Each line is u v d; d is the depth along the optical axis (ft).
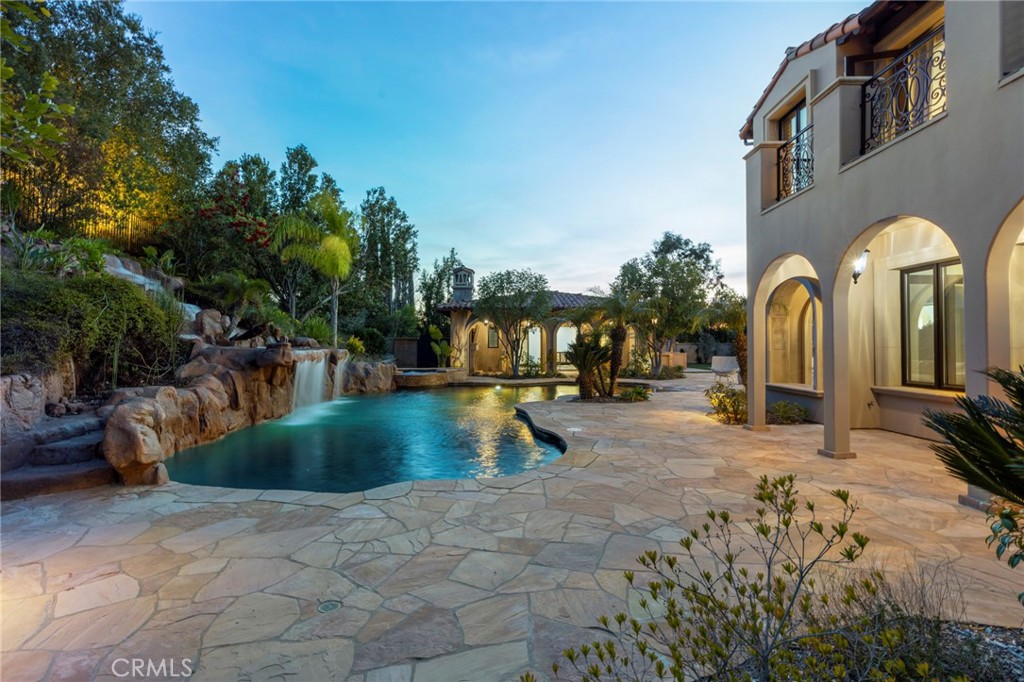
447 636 8.86
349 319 88.33
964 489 17.66
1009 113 14.53
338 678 7.70
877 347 30.45
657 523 14.53
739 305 58.59
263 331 50.78
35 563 12.08
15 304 24.47
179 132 63.21
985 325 15.28
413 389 65.87
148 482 19.01
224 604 10.05
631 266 90.74
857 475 19.67
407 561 12.04
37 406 21.90
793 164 28.22
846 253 21.70
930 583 10.00
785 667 5.96
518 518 15.03
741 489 17.95
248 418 35.94
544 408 41.70
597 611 9.66
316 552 12.63
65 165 44.04
